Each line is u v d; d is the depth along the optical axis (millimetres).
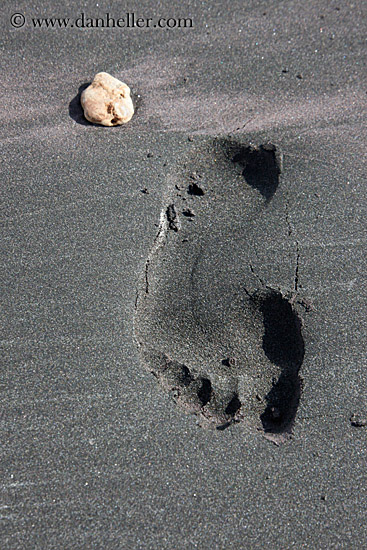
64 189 1354
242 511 1262
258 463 1273
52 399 1283
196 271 1331
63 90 1393
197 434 1279
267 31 1438
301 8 1456
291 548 1255
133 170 1363
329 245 1345
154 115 1388
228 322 1317
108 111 1372
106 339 1304
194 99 1397
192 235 1344
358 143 1385
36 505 1257
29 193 1351
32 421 1276
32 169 1360
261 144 1377
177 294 1324
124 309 1314
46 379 1289
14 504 1257
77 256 1329
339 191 1365
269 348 1312
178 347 1308
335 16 1454
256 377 1303
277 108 1397
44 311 1310
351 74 1422
